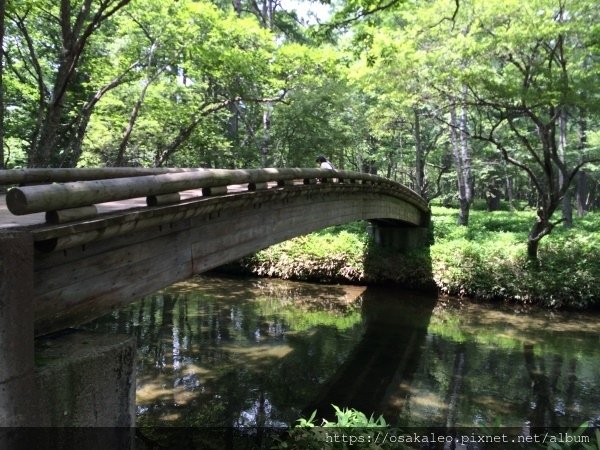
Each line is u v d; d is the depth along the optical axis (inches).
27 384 96.9
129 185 133.4
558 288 559.5
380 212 566.6
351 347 425.1
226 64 556.4
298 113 791.1
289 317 516.7
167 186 155.3
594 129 1024.2
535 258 601.6
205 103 649.6
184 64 581.0
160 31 541.6
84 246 135.7
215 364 369.7
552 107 523.2
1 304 90.7
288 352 405.4
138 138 696.4
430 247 680.4
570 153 924.6
